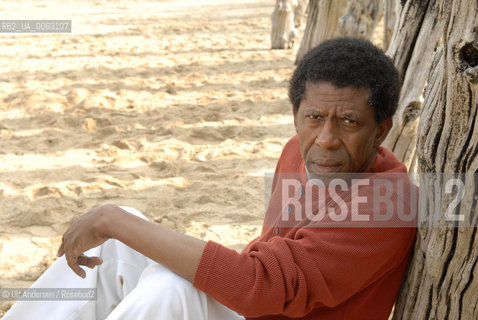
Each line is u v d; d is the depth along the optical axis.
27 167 4.82
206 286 1.62
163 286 1.65
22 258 3.40
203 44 10.38
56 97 6.69
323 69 1.64
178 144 5.32
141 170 4.77
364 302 1.74
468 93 1.40
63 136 5.57
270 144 5.38
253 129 5.75
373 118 1.67
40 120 6.02
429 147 1.59
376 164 1.80
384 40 5.37
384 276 1.74
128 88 7.21
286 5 9.60
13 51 9.49
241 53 9.54
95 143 5.38
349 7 6.59
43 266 3.32
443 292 1.62
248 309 1.60
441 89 1.53
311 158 1.73
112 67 8.41
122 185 4.44
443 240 1.57
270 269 1.58
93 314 2.07
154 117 6.07
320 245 1.60
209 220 3.89
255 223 3.85
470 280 1.53
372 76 1.63
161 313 1.63
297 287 1.59
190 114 6.20
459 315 1.59
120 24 12.59
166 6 16.05
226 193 4.30
